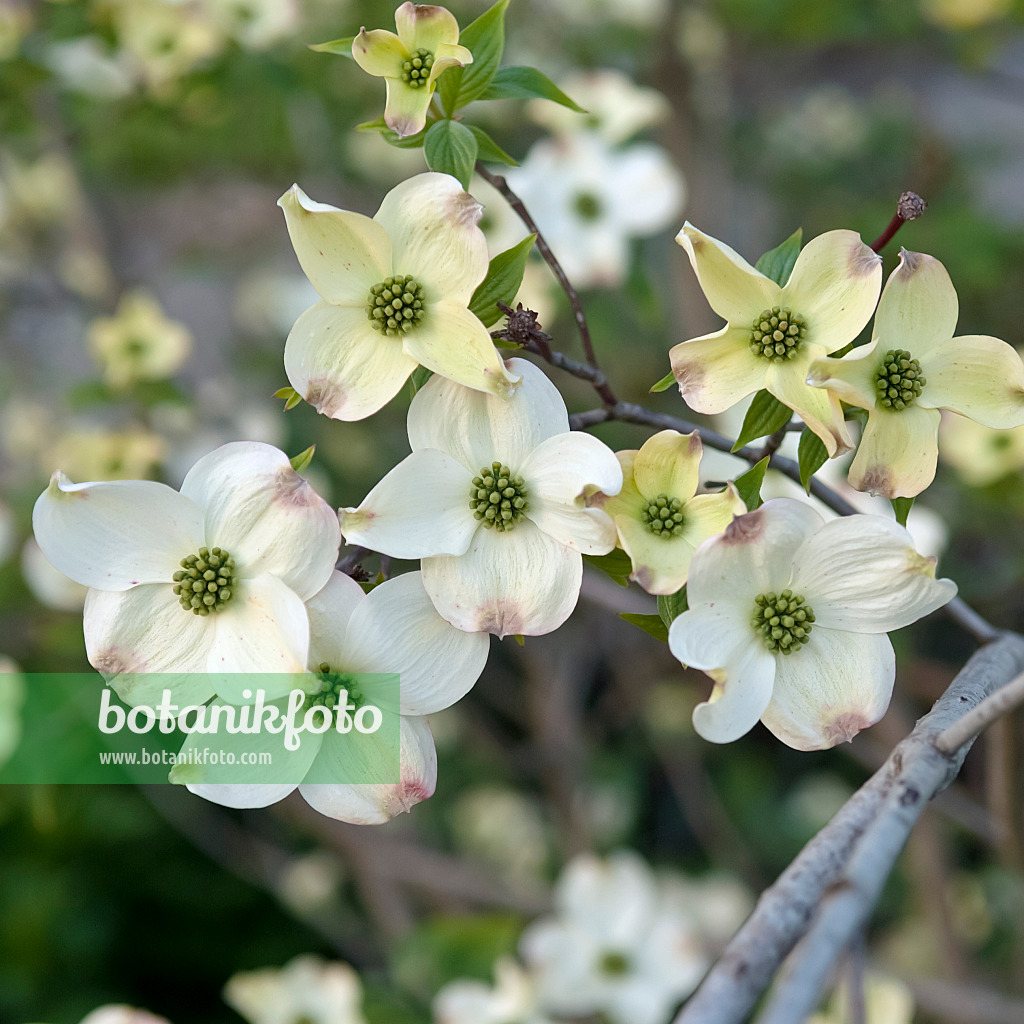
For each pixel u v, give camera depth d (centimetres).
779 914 59
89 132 149
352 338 69
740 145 213
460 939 128
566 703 179
